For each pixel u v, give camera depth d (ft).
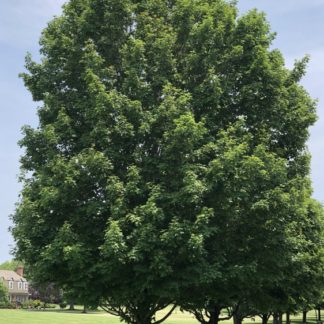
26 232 51.42
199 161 49.70
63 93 58.59
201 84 53.21
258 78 55.83
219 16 58.18
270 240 51.90
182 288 52.01
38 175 53.11
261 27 57.47
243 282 52.37
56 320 197.67
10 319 194.39
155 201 46.78
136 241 45.01
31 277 55.36
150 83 54.24
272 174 51.70
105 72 53.98
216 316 77.30
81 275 47.83
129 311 59.41
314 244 73.56
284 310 83.97
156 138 51.39
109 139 50.29
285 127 60.80
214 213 48.96
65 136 54.03
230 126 51.93
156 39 54.70
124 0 57.26
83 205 51.21
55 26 60.90
